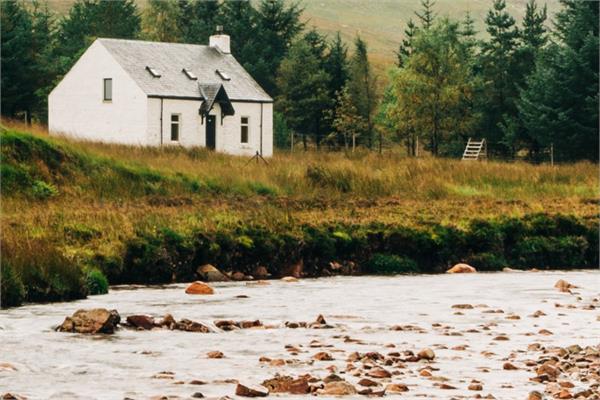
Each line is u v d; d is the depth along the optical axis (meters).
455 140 105.62
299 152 86.56
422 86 103.38
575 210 47.75
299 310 28.47
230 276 37.19
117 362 20.33
